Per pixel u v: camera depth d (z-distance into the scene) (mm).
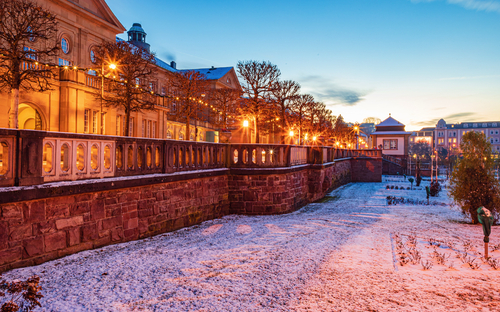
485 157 13953
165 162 9648
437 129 131000
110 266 6402
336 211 16375
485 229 7445
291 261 7020
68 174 6742
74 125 19062
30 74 13719
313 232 10445
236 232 10219
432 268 6594
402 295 5125
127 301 4910
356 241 9234
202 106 33156
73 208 6902
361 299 4984
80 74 19641
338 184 32250
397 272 6273
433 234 10797
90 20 26781
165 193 9781
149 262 6789
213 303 4871
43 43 20250
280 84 33188
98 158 7453
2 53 12953
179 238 9195
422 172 52906
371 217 14508
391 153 60750
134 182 8328
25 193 5750
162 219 9648
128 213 8375
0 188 5469
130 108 20641
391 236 10141
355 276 6031
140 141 8703
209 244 8555
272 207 13766
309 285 5598
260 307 4730
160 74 38500
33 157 5977
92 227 7344
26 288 3943
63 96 18781
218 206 12867
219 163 13242
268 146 13875
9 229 5719
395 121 62844
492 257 7586
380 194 26859
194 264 6746
